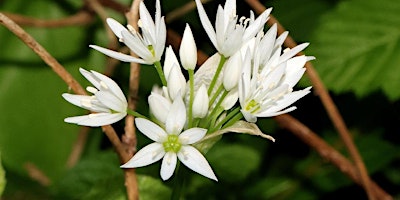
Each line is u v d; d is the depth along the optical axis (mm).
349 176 238
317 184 264
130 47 169
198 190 250
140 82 262
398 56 245
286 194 264
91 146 264
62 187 237
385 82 242
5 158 253
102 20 260
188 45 168
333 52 248
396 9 251
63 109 260
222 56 170
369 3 253
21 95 258
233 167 253
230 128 167
